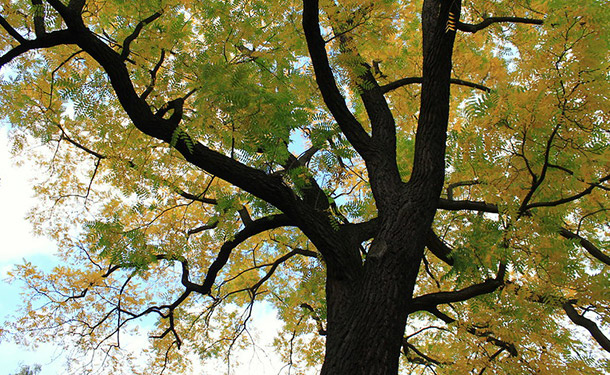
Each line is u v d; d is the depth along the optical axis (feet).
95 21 10.52
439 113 9.22
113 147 11.69
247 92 6.33
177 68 8.86
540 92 7.89
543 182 9.43
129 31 9.71
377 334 7.18
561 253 8.85
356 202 8.57
